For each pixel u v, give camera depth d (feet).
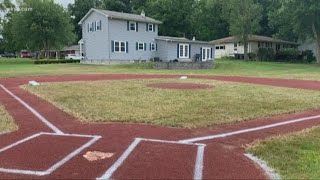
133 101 42.73
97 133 27.04
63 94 49.14
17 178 17.88
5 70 108.27
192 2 260.83
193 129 28.60
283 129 29.01
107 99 44.37
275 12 189.57
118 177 17.97
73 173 18.56
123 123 30.66
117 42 148.25
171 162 20.31
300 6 159.84
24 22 190.60
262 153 22.13
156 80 73.10
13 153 22.00
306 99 46.03
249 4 192.34
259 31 246.06
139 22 155.02
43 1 192.13
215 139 25.50
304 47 227.81
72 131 27.71
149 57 160.66
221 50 217.77
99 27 150.61
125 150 22.61
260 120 32.63
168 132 27.53
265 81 76.02
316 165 19.86
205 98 45.65
